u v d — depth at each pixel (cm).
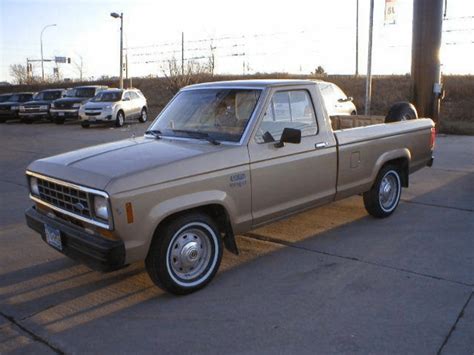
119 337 367
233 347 348
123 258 386
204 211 455
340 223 643
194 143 474
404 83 3831
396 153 641
